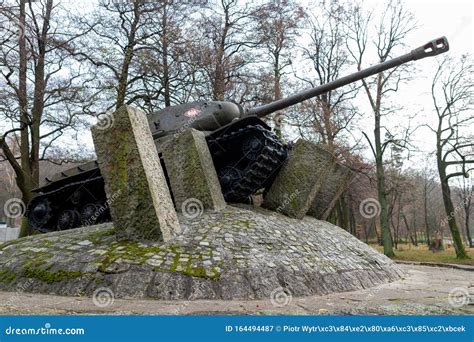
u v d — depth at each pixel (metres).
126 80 21.05
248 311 4.77
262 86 24.45
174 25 21.47
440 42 10.92
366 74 12.20
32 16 19.34
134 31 21.19
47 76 20.55
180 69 22.03
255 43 24.23
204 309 5.01
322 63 26.61
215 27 23.59
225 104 12.62
